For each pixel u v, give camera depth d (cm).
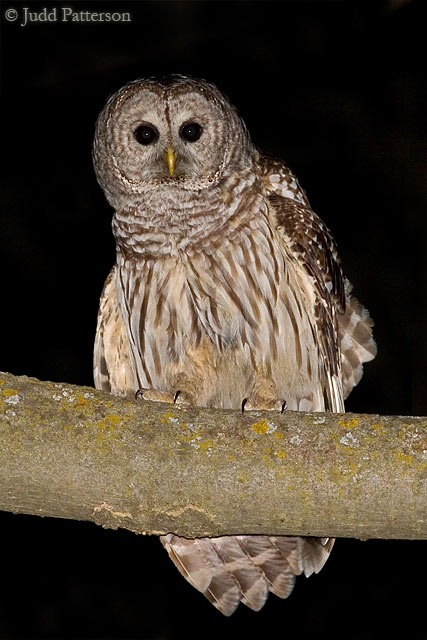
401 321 1398
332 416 748
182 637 1431
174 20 1530
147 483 738
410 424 732
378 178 1491
